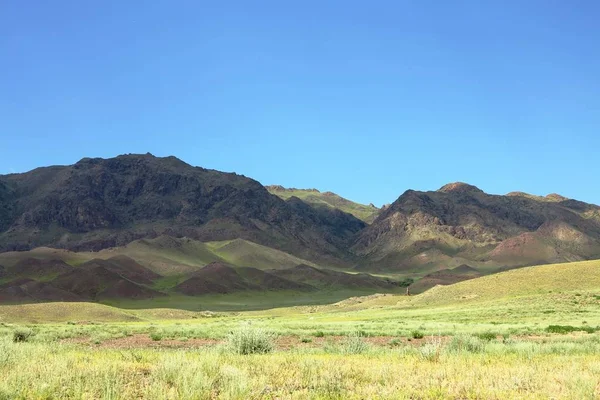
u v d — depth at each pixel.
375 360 18.81
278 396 12.52
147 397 11.85
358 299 197.75
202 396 12.02
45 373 13.83
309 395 12.37
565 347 25.41
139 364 16.73
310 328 54.88
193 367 14.45
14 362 15.88
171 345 35.56
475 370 16.22
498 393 12.94
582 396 12.62
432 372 15.73
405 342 36.72
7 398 11.58
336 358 19.39
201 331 48.94
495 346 25.03
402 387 13.52
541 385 13.98
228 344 22.94
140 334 48.69
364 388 13.20
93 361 16.88
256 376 14.57
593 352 23.89
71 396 12.03
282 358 18.67
